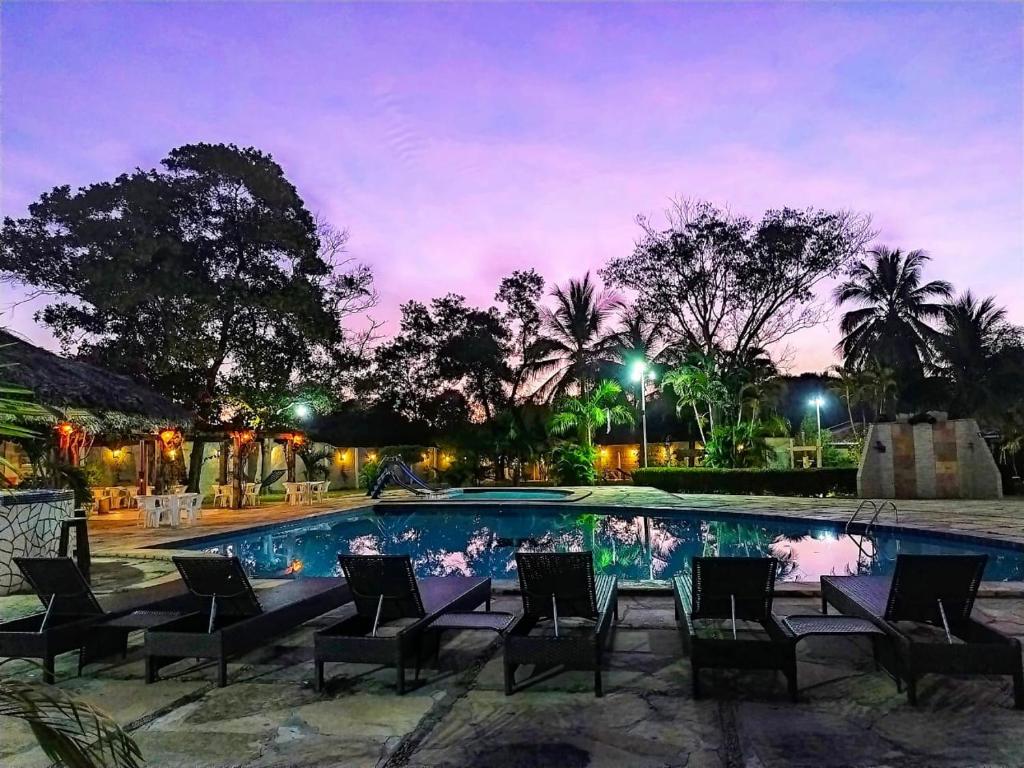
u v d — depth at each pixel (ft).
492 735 11.32
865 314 114.93
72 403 28.96
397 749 10.85
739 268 99.35
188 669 15.19
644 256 103.30
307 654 16.24
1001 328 111.86
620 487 81.30
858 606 15.46
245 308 71.67
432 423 113.50
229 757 10.67
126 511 57.47
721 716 11.88
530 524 54.44
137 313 67.67
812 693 12.88
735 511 50.44
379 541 46.70
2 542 23.75
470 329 116.26
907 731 11.07
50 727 5.32
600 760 10.30
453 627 14.73
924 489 60.90
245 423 70.64
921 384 111.24
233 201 71.41
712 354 101.50
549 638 13.16
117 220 65.46
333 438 102.58
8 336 26.99
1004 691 12.68
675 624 18.26
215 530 43.45
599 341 102.47
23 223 65.51
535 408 98.58
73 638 15.10
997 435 77.92
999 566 32.09
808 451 91.20
